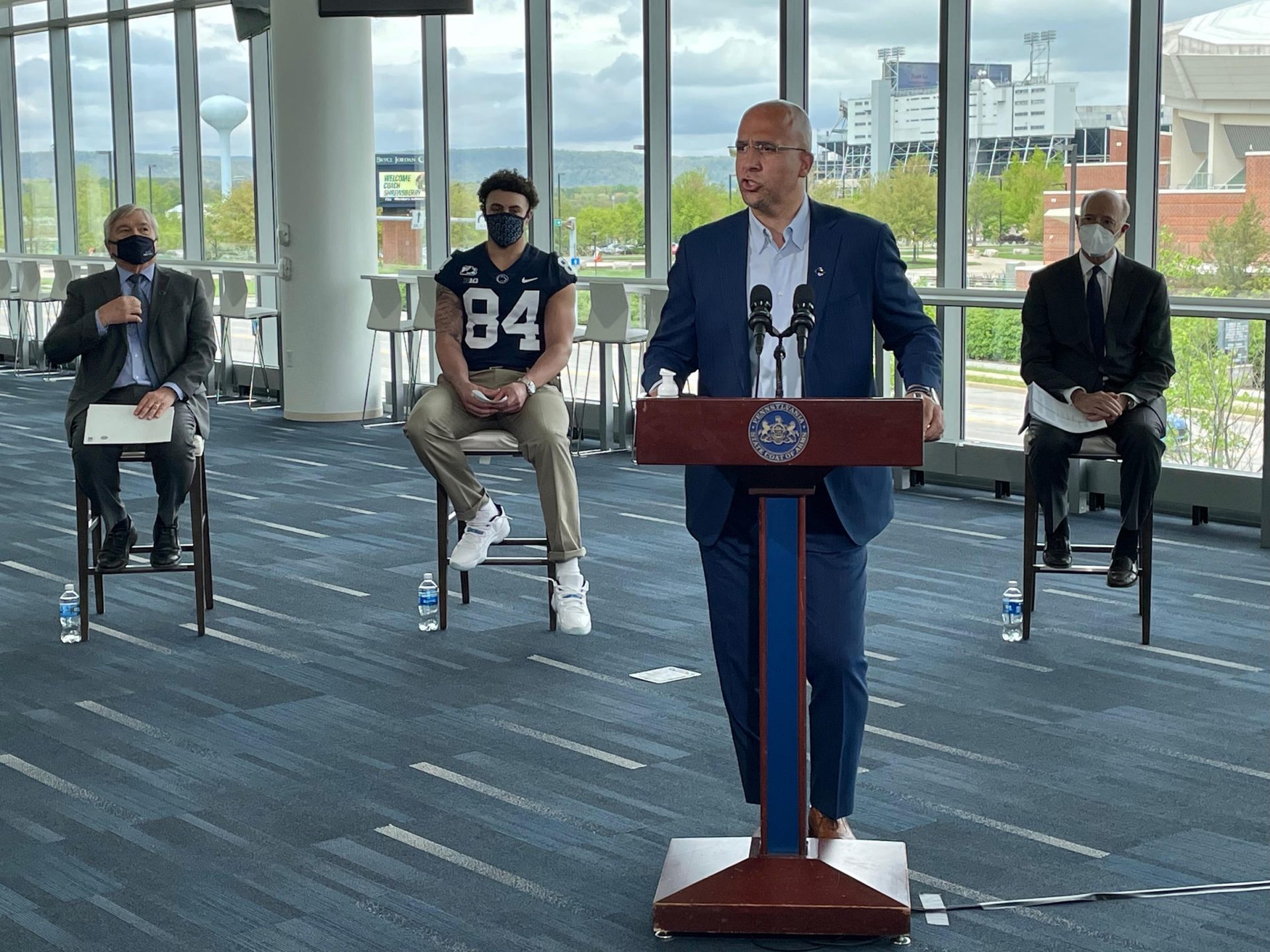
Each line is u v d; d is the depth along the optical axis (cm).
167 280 525
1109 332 524
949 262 825
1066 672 467
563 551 514
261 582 599
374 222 1060
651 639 509
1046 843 333
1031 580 506
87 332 509
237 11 1072
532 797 364
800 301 279
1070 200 778
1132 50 738
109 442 497
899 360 293
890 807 355
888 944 284
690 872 295
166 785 376
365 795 367
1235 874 315
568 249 1042
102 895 311
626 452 928
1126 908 300
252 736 414
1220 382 700
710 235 299
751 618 301
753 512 297
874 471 295
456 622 535
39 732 419
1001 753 393
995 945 284
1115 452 505
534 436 513
